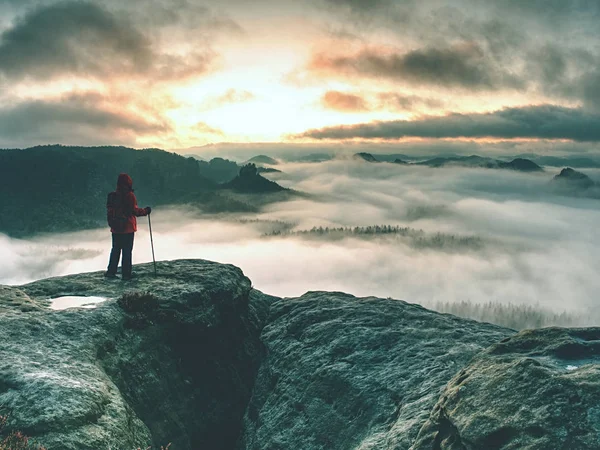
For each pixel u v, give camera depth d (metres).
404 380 12.23
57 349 11.04
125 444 9.27
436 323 15.24
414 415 10.12
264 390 15.47
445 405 7.90
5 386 9.32
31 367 9.98
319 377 13.82
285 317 18.53
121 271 17.55
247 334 17.45
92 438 8.76
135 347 12.95
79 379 10.06
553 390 6.70
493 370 7.82
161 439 12.20
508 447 6.44
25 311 12.66
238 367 16.27
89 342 11.71
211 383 14.98
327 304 18.45
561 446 6.05
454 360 12.43
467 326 15.20
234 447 14.60
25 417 8.66
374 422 11.41
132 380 12.25
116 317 13.02
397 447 9.10
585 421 6.12
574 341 8.22
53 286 15.32
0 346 10.57
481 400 7.33
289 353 15.84
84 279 16.25
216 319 15.71
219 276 17.30
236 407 15.37
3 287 14.52
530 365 7.32
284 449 12.62
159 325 13.97
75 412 8.99
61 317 12.35
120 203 16.23
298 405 13.58
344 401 12.64
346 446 11.42
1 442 8.10
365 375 13.08
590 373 6.75
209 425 14.17
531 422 6.48
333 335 15.53
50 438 8.40
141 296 13.91
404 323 15.62
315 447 12.13
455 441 7.34
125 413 10.03
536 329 9.01
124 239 16.33
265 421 13.92
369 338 14.76
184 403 13.60
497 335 14.23
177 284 15.94
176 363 14.07
